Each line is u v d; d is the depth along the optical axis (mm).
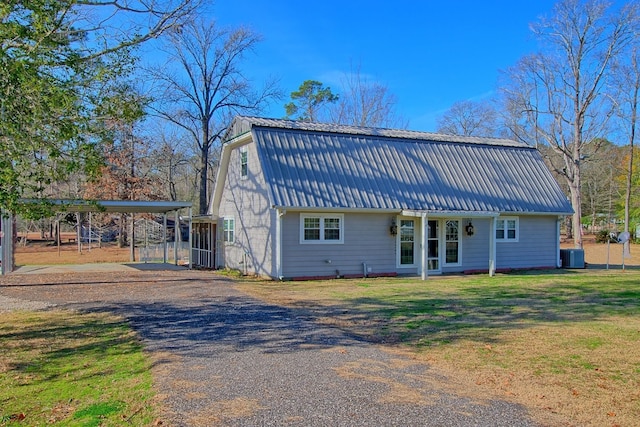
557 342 7688
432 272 18844
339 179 17547
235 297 12477
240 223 19750
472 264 19625
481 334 8250
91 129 8266
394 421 4555
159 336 8148
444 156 20422
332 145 18500
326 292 13453
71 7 8469
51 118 7621
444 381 5750
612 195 48375
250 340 7781
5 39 7234
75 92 8086
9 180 7234
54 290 13891
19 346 7637
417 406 4930
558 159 45656
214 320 9469
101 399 5223
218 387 5488
